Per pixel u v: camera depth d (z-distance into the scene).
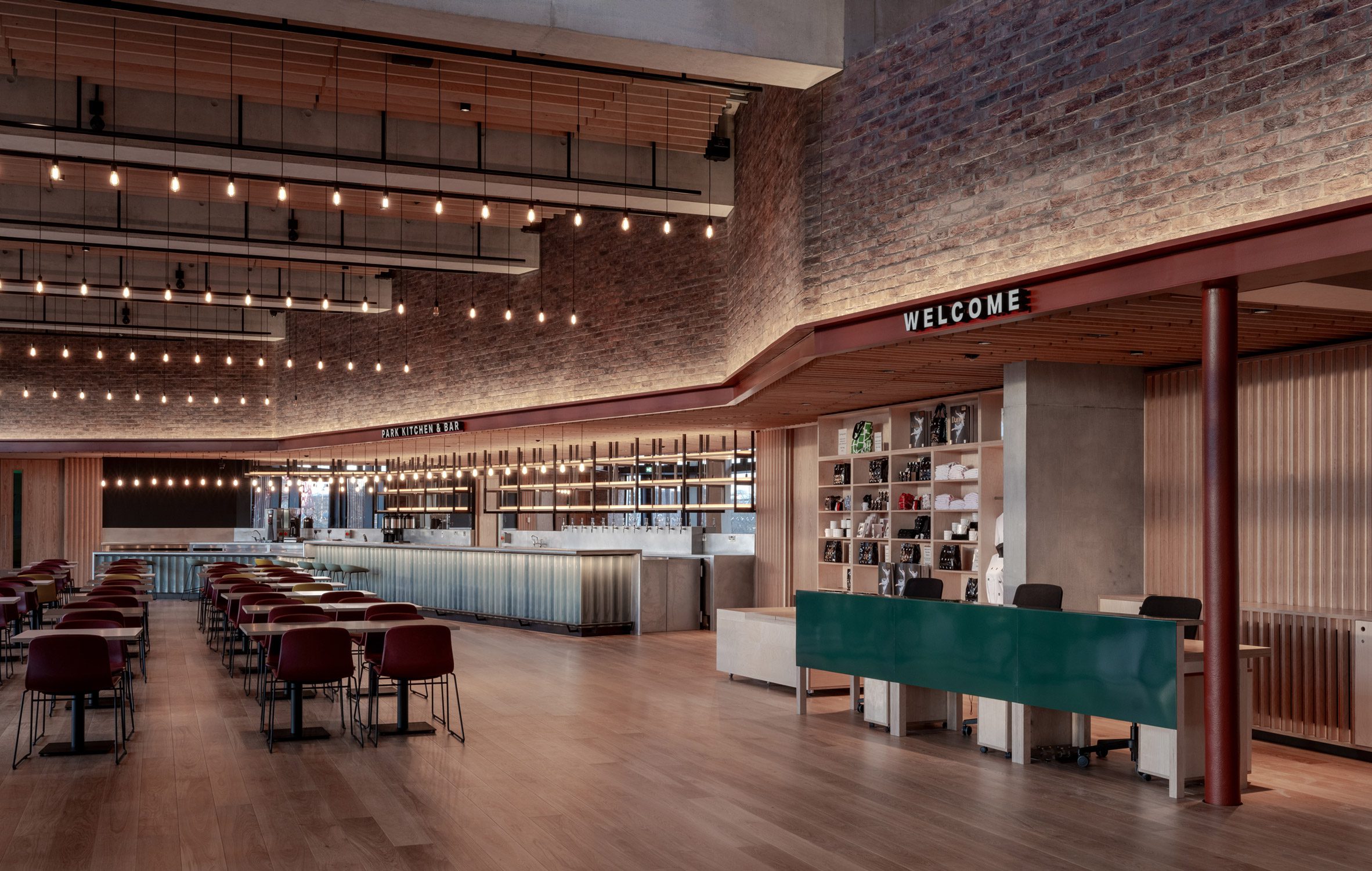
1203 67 6.54
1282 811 6.21
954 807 6.21
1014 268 7.66
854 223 8.93
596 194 11.78
